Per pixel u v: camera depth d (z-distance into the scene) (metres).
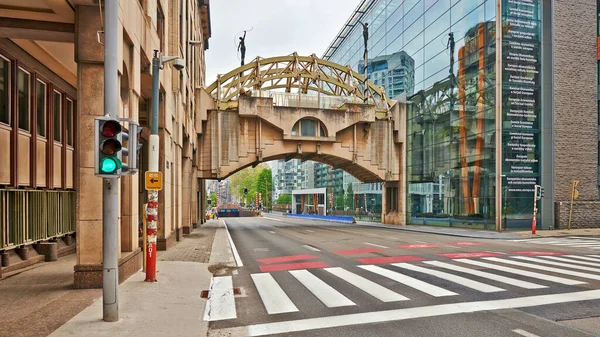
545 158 27.06
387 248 17.45
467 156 29.50
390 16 42.94
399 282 9.78
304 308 7.56
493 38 26.97
